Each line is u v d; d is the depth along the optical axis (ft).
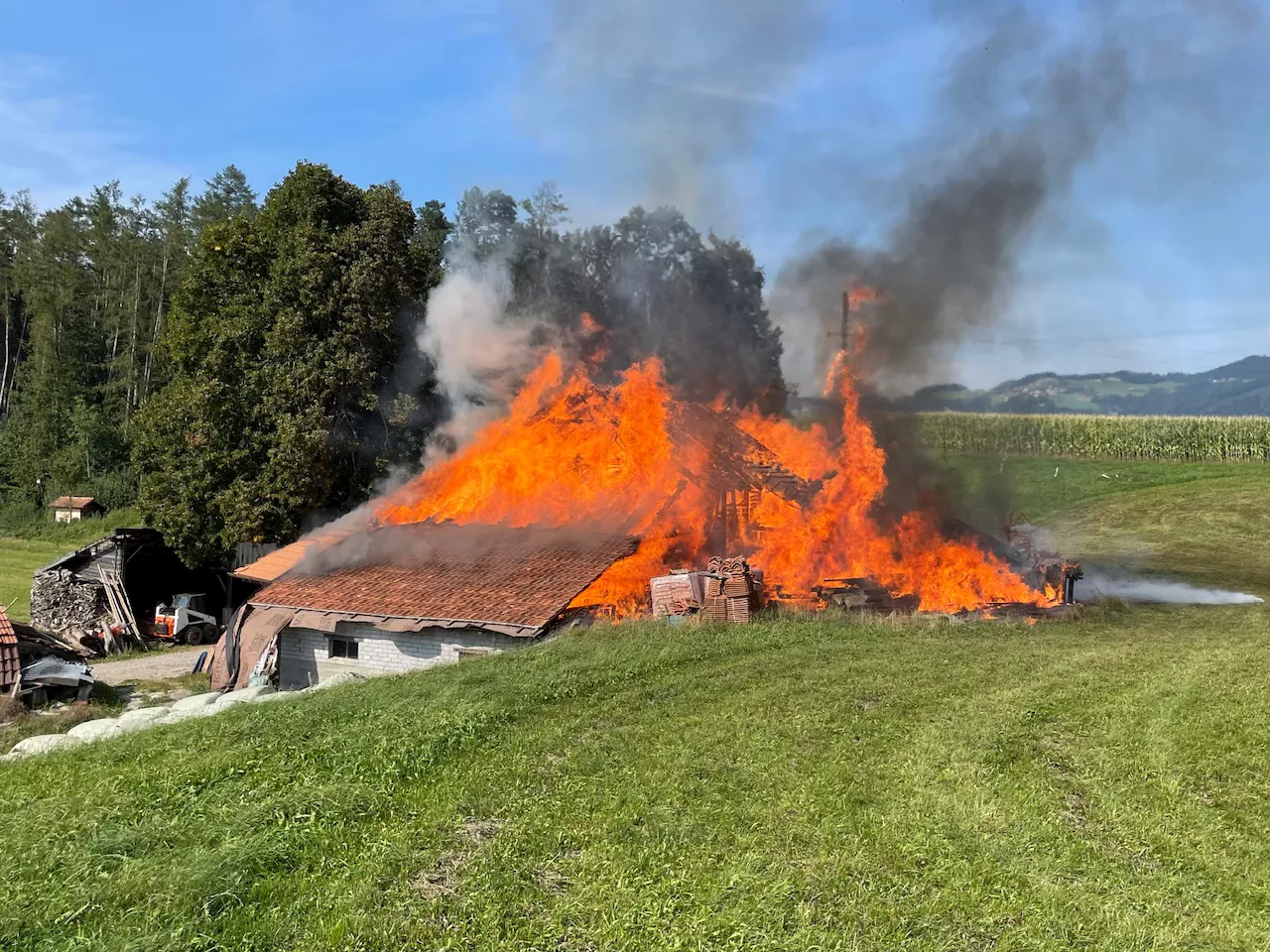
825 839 25.30
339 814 26.55
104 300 230.48
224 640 77.05
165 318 217.15
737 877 22.94
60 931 20.70
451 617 60.70
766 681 41.91
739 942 20.36
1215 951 20.58
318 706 40.60
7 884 23.21
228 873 22.79
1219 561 102.27
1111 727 35.50
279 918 20.99
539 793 28.40
